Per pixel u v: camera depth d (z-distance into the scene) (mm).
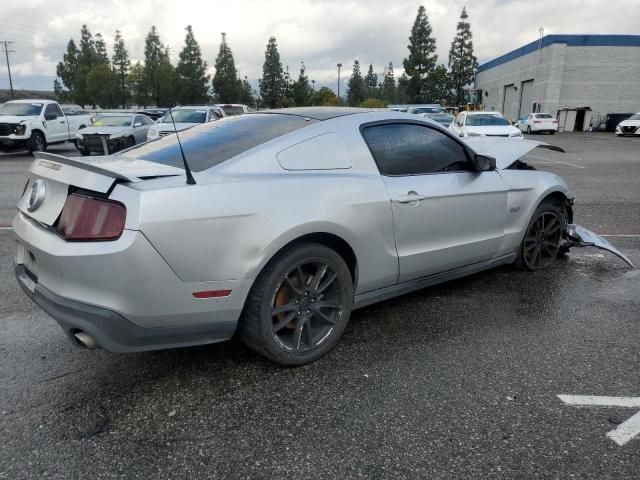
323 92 53156
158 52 79375
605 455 2393
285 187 2973
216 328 2836
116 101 79750
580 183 11359
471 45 72750
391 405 2779
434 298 4355
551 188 4824
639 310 4102
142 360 3262
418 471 2285
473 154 4125
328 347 3285
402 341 3543
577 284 4699
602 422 2639
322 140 3309
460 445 2457
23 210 3123
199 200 2660
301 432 2553
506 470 2293
